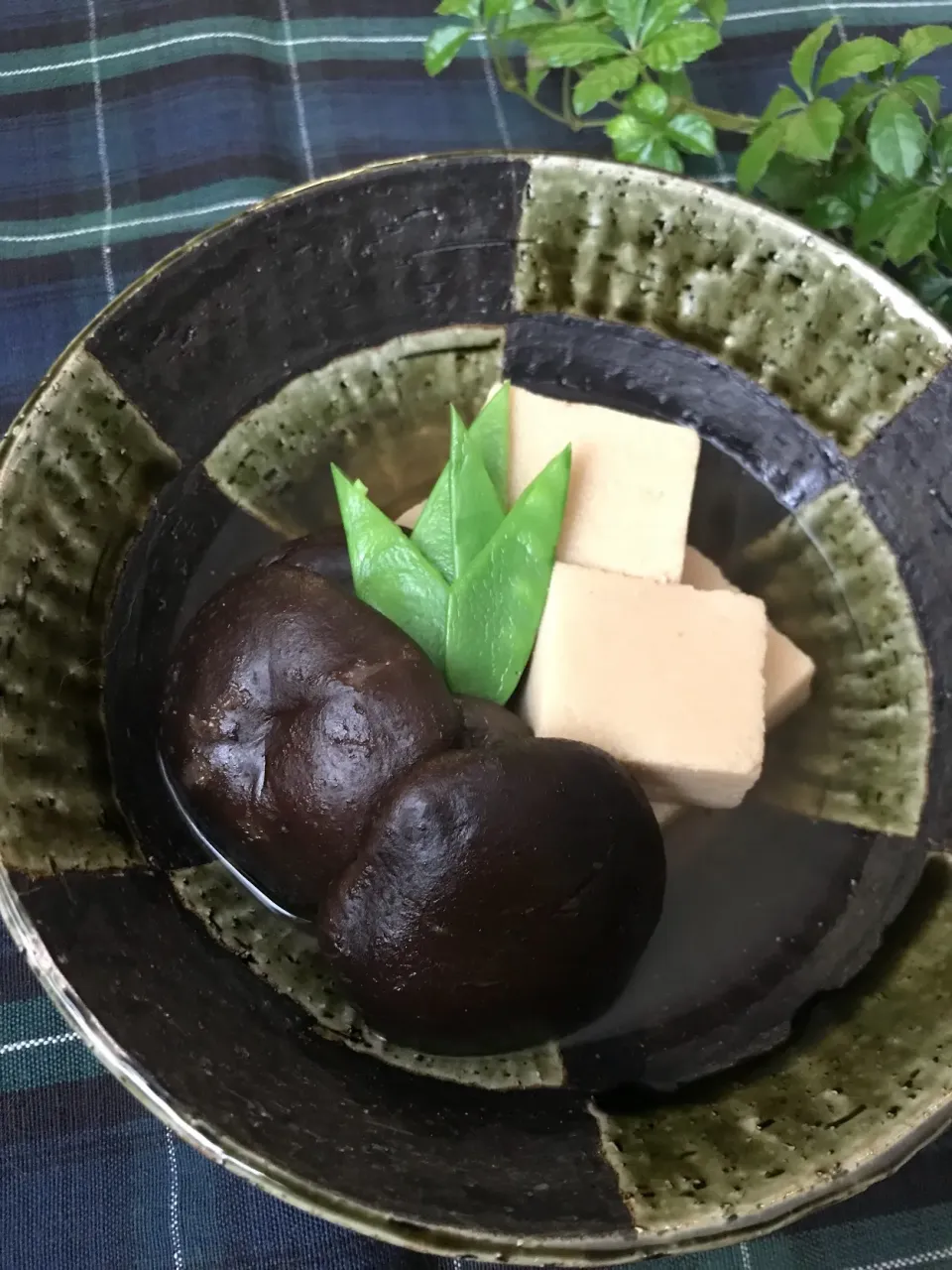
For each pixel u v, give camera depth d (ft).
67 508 0.69
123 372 0.71
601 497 0.75
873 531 0.78
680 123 0.83
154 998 0.60
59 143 0.92
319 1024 0.64
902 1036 0.63
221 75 0.93
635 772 0.70
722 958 0.70
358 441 0.80
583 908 0.61
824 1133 0.59
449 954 0.60
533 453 0.76
